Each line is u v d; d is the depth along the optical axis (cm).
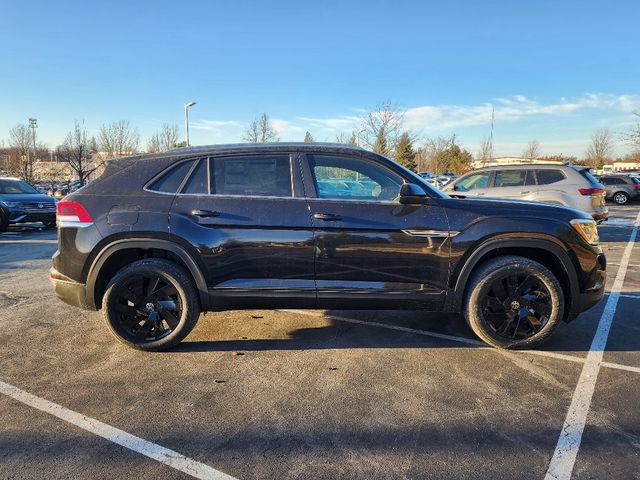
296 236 389
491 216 394
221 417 305
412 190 382
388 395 335
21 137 3572
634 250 988
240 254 391
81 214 395
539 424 297
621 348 422
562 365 385
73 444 275
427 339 444
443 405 321
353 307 402
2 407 317
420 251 391
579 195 992
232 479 246
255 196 397
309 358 400
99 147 3141
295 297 395
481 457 263
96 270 397
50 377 363
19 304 557
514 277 399
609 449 271
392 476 248
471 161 5678
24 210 1354
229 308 404
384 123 2889
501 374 368
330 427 294
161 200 396
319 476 248
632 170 5712
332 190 401
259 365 386
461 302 403
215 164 405
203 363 390
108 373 370
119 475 248
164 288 403
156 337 409
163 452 268
